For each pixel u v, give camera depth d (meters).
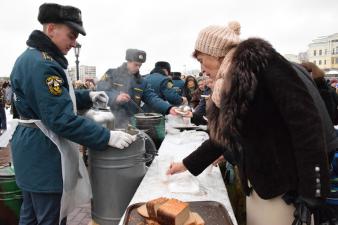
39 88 1.64
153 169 1.95
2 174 2.38
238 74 1.08
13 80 1.79
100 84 3.70
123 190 1.83
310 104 1.03
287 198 1.16
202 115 3.21
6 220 2.41
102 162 1.80
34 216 1.96
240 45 1.14
